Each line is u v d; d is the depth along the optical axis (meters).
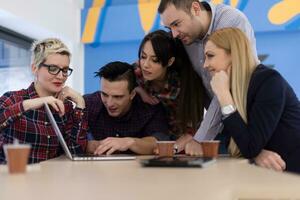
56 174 1.06
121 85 2.06
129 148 1.79
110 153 1.74
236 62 1.58
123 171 1.10
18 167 1.07
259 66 1.60
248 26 1.98
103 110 2.21
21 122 1.92
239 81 1.56
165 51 2.06
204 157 1.35
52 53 1.97
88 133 2.19
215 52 1.62
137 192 0.77
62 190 0.81
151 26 3.67
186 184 0.86
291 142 1.51
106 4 3.95
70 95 1.99
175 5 1.95
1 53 3.32
